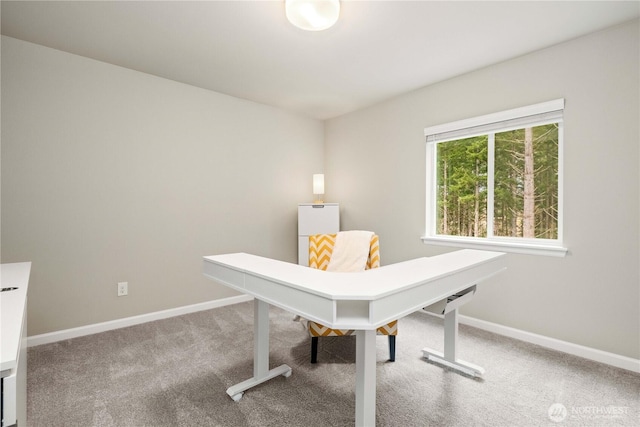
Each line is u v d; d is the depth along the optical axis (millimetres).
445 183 3332
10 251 2414
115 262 2873
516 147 2824
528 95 2578
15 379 736
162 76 3082
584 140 2311
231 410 1709
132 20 2150
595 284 2277
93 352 2379
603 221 2240
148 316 3043
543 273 2516
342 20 2123
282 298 1321
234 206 3652
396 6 1967
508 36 2316
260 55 2635
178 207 3236
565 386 1935
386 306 1139
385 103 3713
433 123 3232
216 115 3486
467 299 1953
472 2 1924
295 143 4203
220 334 2740
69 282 2652
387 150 3697
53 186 2572
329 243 2584
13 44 2395
